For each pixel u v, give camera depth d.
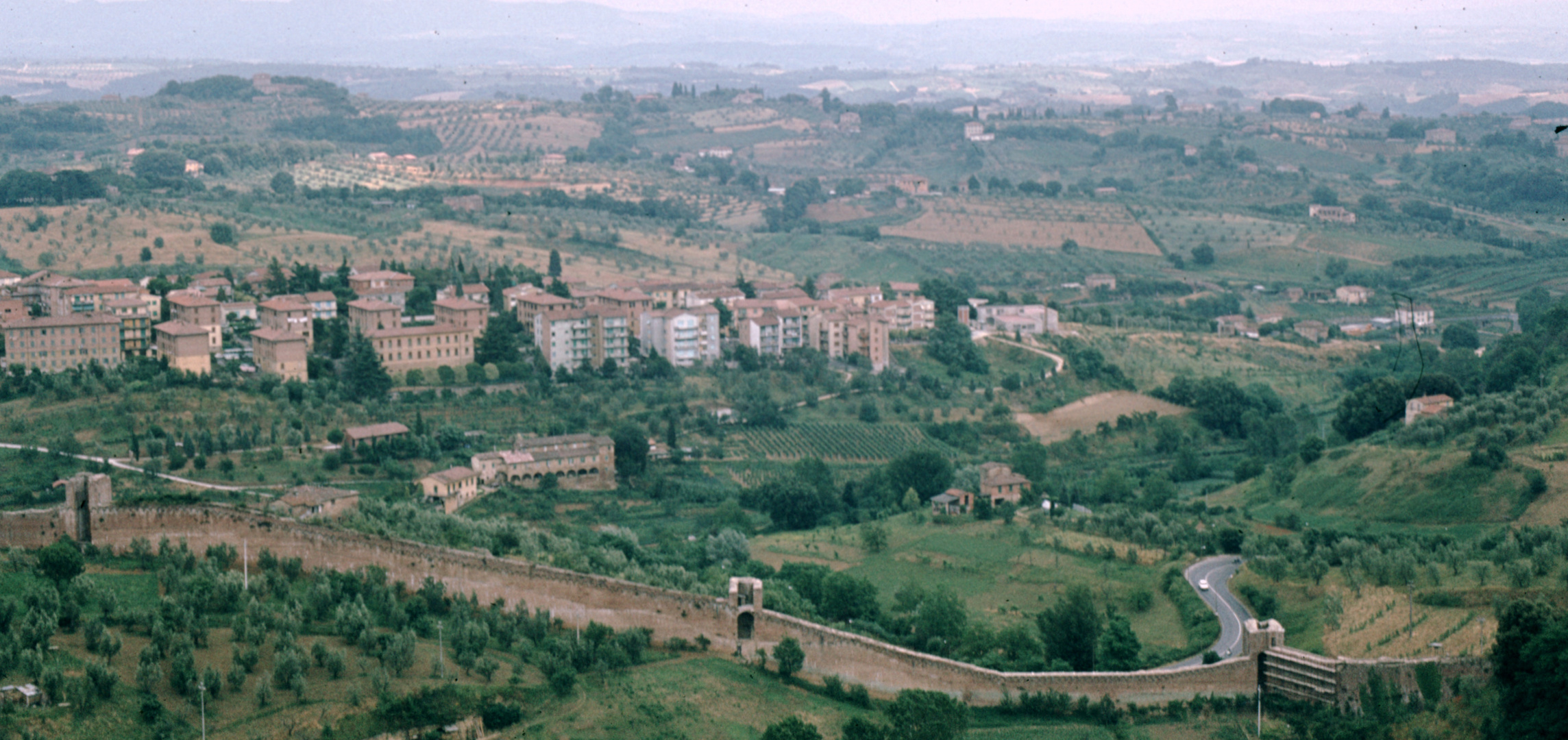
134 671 160.25
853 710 188.75
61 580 181.38
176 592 183.50
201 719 154.75
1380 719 181.38
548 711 173.25
